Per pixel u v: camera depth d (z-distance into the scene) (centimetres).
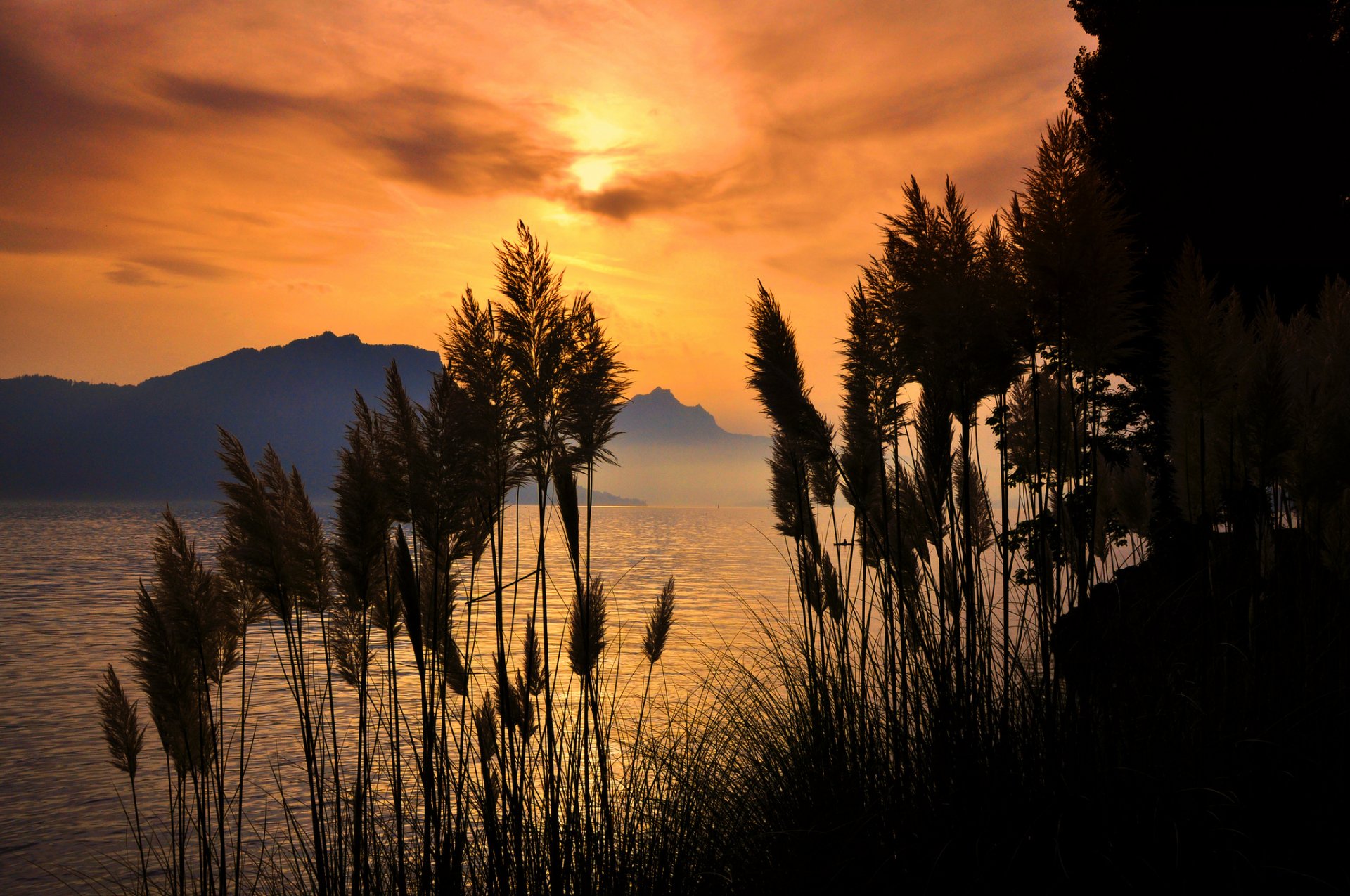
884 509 394
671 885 327
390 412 359
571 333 358
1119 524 466
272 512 380
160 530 398
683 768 390
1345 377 380
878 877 301
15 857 1537
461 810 340
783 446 472
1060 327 341
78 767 2359
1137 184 1603
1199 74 1555
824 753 365
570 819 342
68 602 7175
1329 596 342
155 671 388
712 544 12056
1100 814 276
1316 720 281
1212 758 289
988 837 286
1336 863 262
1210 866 266
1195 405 400
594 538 13488
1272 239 1507
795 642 450
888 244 367
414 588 339
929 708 331
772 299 419
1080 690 302
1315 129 1523
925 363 372
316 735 403
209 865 390
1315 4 1548
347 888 353
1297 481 360
